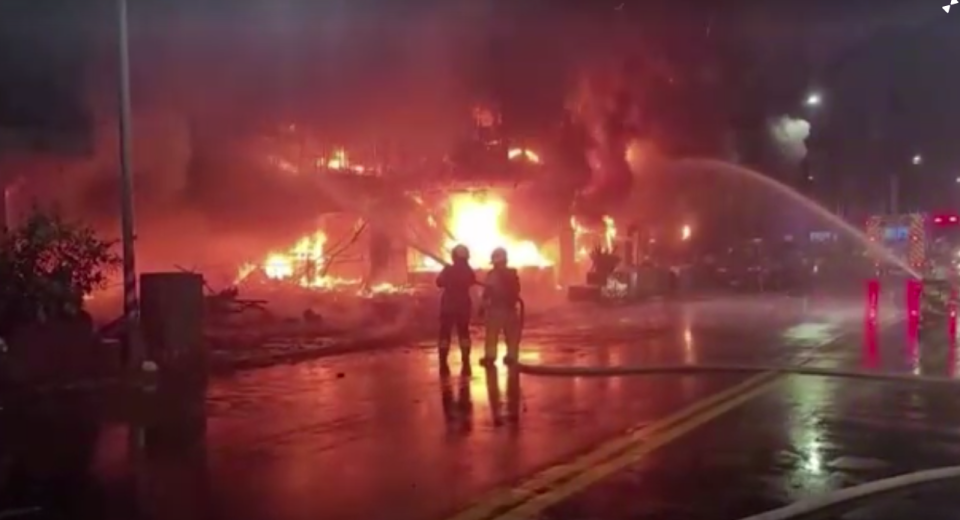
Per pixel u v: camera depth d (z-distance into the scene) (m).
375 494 7.95
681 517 7.20
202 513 7.49
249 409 12.25
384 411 11.98
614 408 12.07
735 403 12.36
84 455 9.58
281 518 7.34
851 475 8.46
